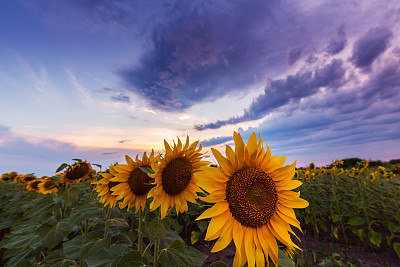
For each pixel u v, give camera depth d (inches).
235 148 65.1
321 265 153.3
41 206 144.9
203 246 194.4
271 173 68.5
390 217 238.1
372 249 193.8
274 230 64.8
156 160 101.7
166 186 87.0
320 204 239.0
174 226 116.5
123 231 144.6
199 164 95.2
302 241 212.8
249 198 63.2
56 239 127.3
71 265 123.5
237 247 57.2
